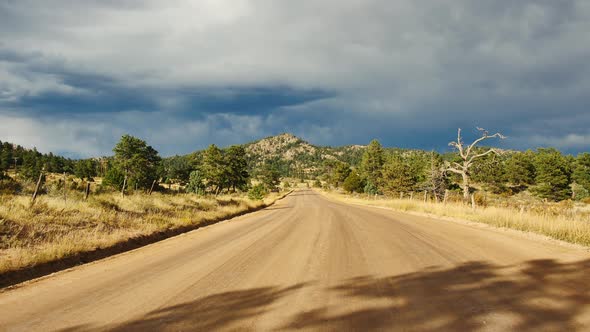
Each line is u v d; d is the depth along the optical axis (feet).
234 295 16.26
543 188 194.49
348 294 16.05
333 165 467.93
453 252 26.07
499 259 23.18
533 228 37.63
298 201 160.86
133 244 35.35
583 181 224.53
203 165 245.45
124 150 235.20
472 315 13.00
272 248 29.89
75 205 44.21
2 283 20.27
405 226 45.52
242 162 258.16
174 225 49.08
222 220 65.87
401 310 13.71
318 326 12.21
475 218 51.62
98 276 21.38
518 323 12.17
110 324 13.04
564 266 20.81
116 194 68.28
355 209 89.81
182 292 17.03
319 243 32.01
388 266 21.81
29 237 30.01
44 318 13.97
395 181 186.70
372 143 270.67
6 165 378.94
